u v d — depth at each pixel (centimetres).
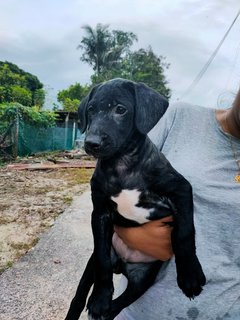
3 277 91
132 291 40
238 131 40
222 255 38
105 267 38
